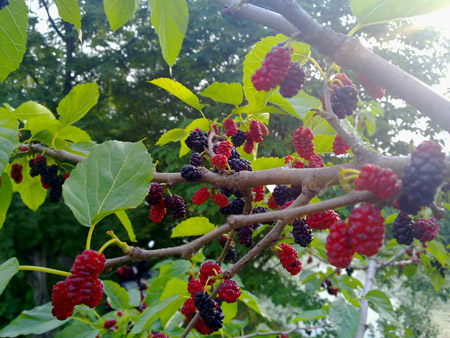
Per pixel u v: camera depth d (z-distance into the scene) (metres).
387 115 9.06
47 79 10.46
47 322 2.26
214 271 1.29
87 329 2.32
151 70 11.78
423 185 0.63
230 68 10.14
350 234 0.70
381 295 3.53
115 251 9.54
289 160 1.55
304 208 0.71
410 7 0.85
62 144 1.93
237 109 1.60
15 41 1.59
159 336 1.94
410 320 5.50
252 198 1.25
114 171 1.16
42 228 8.14
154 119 11.66
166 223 10.25
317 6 8.82
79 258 0.92
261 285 8.33
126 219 1.43
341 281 4.34
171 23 1.37
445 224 4.63
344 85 1.15
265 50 1.28
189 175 1.19
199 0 10.12
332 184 0.83
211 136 1.49
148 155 1.20
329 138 1.61
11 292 8.34
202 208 7.16
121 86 11.30
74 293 0.88
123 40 12.09
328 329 5.94
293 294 8.30
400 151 8.97
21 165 2.07
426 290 5.62
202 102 10.20
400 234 0.90
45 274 8.68
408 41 8.87
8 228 7.54
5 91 9.16
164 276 3.08
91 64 10.75
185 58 10.21
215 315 1.27
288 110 1.52
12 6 1.50
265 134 1.77
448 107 0.67
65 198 1.08
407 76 0.70
